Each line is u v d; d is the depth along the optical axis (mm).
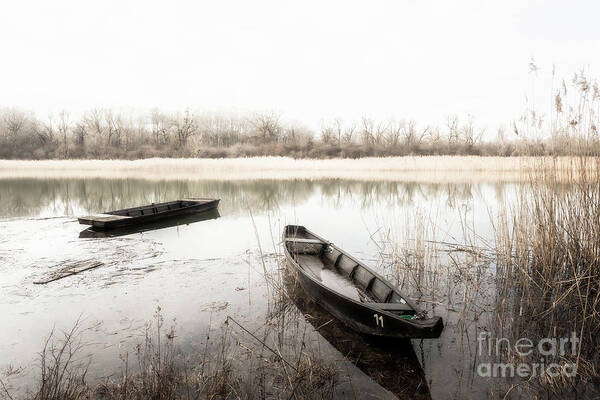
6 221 12570
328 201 16203
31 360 4180
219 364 4059
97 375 3887
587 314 5121
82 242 9594
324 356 4273
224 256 8266
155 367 3873
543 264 6285
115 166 35250
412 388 3709
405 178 24750
